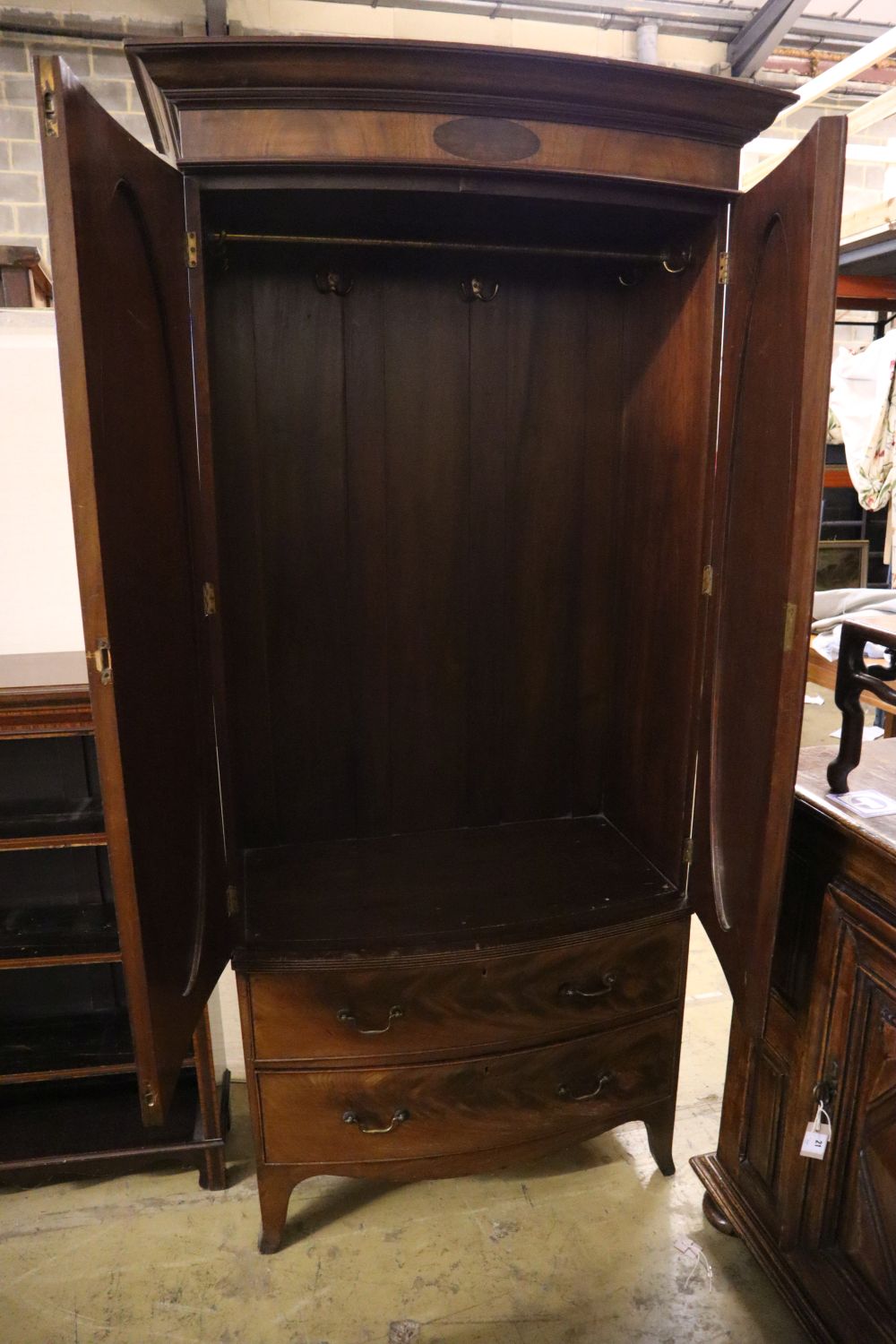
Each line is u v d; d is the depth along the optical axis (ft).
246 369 4.80
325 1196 5.18
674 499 4.62
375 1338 4.32
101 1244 4.84
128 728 3.23
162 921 3.57
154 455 3.49
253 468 4.93
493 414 5.20
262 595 5.12
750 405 3.82
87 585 2.97
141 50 3.33
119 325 3.14
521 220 4.33
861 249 8.42
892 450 8.85
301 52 3.35
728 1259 4.76
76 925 4.98
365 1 11.57
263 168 3.62
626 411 5.24
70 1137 5.12
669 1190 5.21
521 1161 4.91
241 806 5.39
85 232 2.85
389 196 3.91
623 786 5.60
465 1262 4.74
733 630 4.06
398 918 4.63
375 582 5.29
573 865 5.22
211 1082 4.98
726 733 4.17
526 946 4.49
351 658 5.36
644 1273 4.67
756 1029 3.78
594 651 5.67
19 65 11.28
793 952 4.28
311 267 4.75
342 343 4.91
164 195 3.54
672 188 3.86
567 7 12.03
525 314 5.09
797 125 14.25
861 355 8.89
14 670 4.79
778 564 3.54
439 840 5.60
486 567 5.42
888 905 3.65
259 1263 4.72
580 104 3.62
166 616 3.63
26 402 5.45
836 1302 4.02
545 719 5.75
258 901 4.83
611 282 5.11
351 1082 4.57
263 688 5.26
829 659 8.58
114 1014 5.43
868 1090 3.86
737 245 3.95
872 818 3.84
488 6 11.89
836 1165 4.08
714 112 3.75
